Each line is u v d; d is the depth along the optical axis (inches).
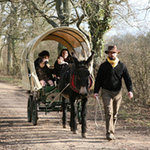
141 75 429.7
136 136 259.0
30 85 311.3
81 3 507.5
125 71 240.1
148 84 426.0
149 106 417.1
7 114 399.9
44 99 315.6
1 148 224.2
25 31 878.4
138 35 443.8
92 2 489.4
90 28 511.8
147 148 214.8
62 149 216.7
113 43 518.0
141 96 438.3
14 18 755.4
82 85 234.5
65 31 331.9
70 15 605.6
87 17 511.8
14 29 859.4
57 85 310.2
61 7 643.5
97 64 498.3
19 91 759.1
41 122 342.3
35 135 270.5
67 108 328.2
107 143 233.1
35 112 318.0
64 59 353.7
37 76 335.6
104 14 495.8
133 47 440.8
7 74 1412.4
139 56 428.5
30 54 310.7
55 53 979.9
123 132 278.2
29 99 353.1
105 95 239.0
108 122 235.1
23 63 348.2
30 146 229.0
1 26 856.3
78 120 329.7
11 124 328.2
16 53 1211.9
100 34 501.4
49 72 345.1
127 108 415.8
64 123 306.8
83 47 339.6
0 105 491.8
